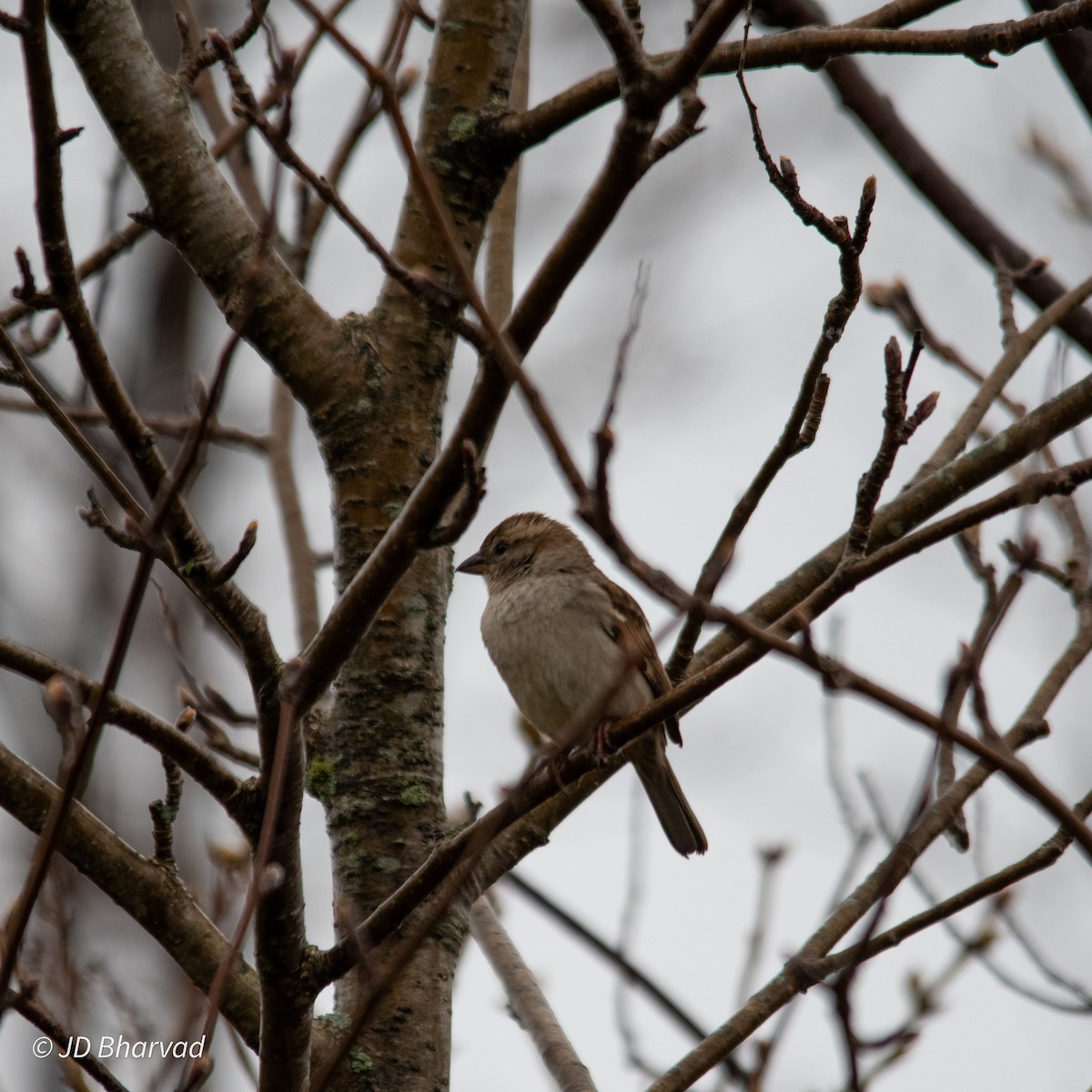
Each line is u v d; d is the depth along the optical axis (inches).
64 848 280.7
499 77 360.8
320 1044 303.9
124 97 301.4
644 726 272.2
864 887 313.4
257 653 255.0
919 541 243.6
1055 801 223.6
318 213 431.2
